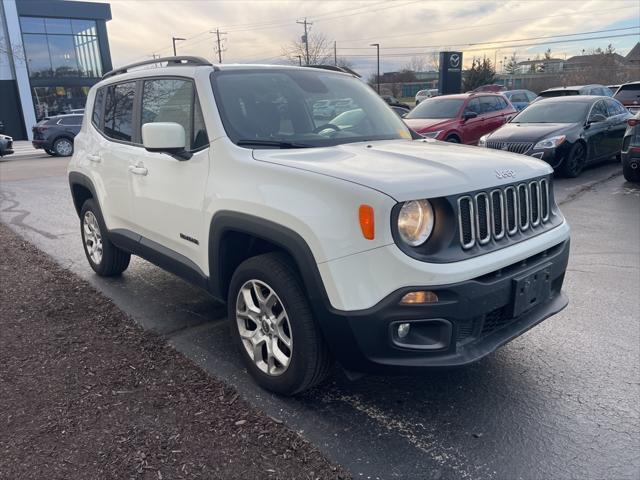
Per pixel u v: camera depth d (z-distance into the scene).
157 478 2.46
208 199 3.32
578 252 5.89
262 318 3.18
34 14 32.56
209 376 3.40
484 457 2.67
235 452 2.66
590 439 2.79
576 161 10.49
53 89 34.22
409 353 2.62
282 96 3.76
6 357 3.62
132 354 3.68
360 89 4.41
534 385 3.30
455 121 12.30
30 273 5.49
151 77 4.08
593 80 65.88
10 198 10.70
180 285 5.13
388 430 2.88
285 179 2.85
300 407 3.08
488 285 2.67
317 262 2.67
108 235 4.86
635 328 4.04
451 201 2.60
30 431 2.80
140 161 4.06
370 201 2.50
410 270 2.50
